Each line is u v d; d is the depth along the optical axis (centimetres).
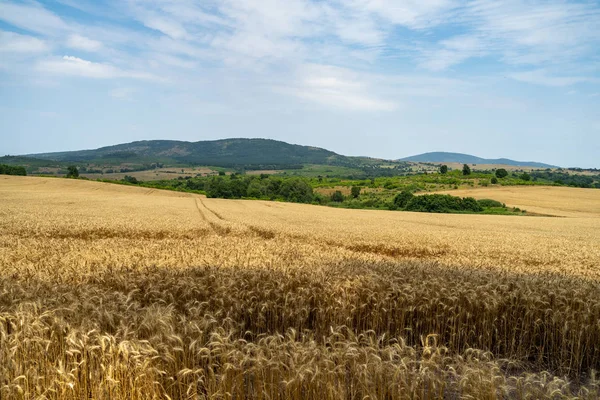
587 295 1019
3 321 685
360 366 599
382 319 965
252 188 12319
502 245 2600
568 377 852
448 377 654
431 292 988
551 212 7656
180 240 2144
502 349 951
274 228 3169
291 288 1016
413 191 11700
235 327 891
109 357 580
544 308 962
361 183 15050
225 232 2942
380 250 2344
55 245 1750
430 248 2323
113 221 3148
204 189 14525
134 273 1131
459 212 8250
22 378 554
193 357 636
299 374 556
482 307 951
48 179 10862
